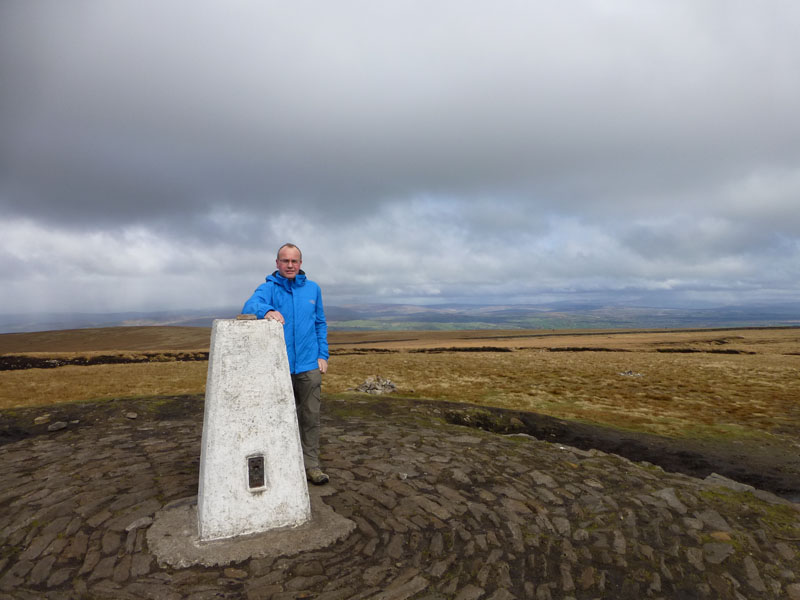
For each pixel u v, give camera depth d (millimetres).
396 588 3500
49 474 5758
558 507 5312
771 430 13258
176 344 109688
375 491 5324
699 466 9734
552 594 3604
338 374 28875
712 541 4641
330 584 3508
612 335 118000
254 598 3295
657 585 3824
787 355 52656
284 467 4277
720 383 25188
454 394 20156
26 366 45281
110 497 4902
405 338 130375
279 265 5109
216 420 4031
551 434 11938
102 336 123250
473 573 3783
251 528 4074
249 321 4270
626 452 10672
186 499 4809
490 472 6352
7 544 3963
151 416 10258
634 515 5168
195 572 3584
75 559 3730
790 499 7965
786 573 4148
